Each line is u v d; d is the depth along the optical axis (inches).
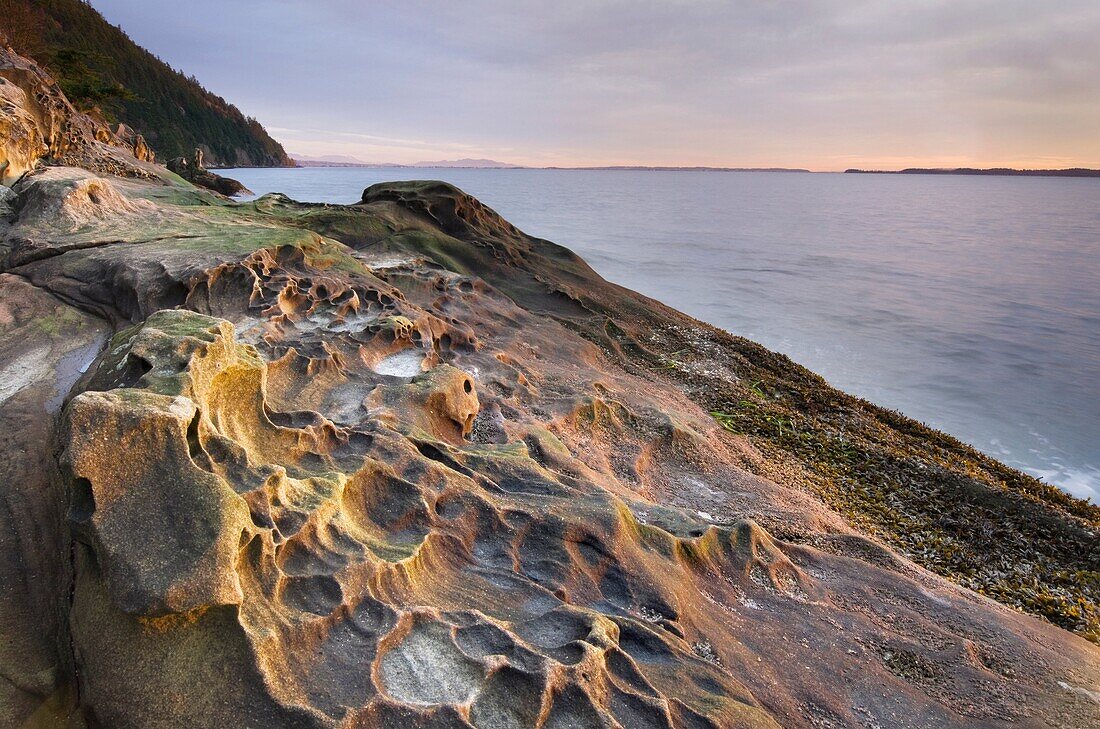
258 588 153.2
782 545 294.5
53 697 142.3
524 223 2783.0
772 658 211.9
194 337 207.6
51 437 221.0
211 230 481.1
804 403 621.6
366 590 165.6
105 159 962.7
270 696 133.1
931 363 888.3
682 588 229.1
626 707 155.1
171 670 135.5
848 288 1416.1
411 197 906.1
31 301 354.3
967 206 6023.6
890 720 198.1
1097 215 4923.7
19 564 170.9
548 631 174.6
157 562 139.6
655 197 6441.9
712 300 1244.5
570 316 751.7
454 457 256.4
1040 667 241.1
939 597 282.4
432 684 146.2
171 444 159.5
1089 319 1175.6
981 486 464.1
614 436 401.4
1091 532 418.9
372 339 365.4
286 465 209.9
